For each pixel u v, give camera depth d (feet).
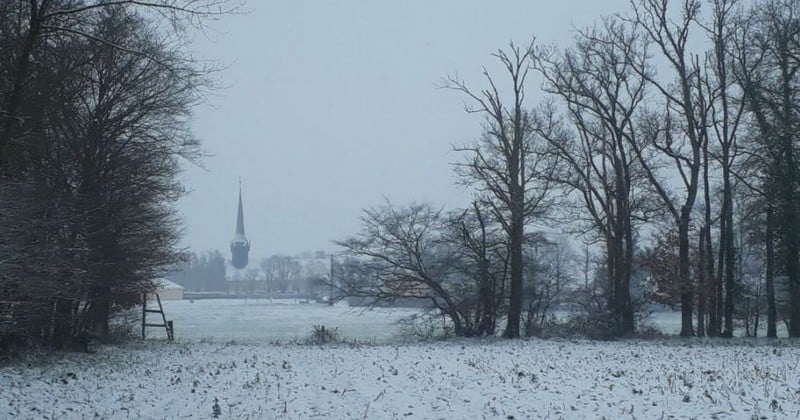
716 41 118.21
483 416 40.42
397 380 56.44
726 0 116.26
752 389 46.62
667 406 41.68
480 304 126.72
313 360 76.33
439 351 89.15
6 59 59.62
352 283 131.85
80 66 72.18
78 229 72.69
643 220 128.16
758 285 137.18
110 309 97.19
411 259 129.59
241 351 92.12
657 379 54.13
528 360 73.82
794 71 109.19
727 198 119.24
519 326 125.39
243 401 46.93
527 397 46.14
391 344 108.37
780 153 111.45
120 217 82.28
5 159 58.65
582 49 123.44
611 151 127.24
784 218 115.44
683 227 120.06
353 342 113.29
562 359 74.90
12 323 66.28
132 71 81.30
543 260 152.66
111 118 82.07
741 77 116.47
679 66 120.88
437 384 53.52
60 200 67.10
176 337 143.13
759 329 156.56
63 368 66.85
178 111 86.69
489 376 57.88
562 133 125.49
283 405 45.06
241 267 493.77
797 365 63.67
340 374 61.46
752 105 113.80
